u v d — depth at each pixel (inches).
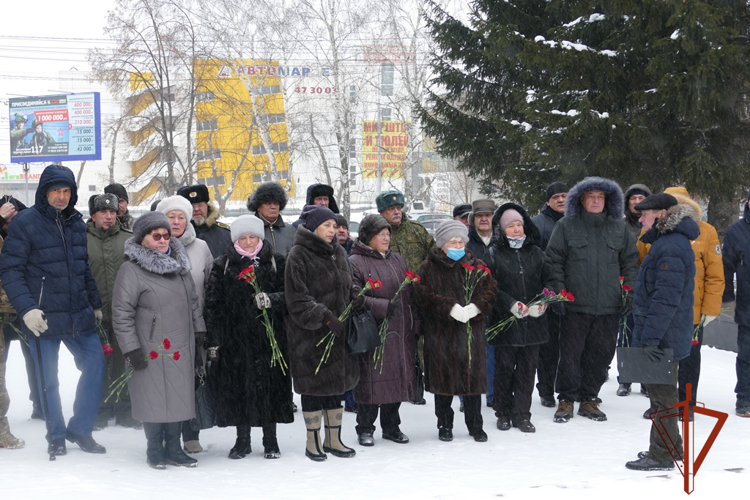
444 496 160.6
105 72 1140.5
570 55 518.9
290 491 176.1
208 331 206.1
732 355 371.9
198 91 1162.0
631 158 521.3
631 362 187.3
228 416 209.5
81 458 200.8
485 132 655.1
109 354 216.2
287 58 1077.1
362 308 213.2
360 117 1151.0
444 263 228.1
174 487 177.3
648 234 203.0
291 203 1577.3
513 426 250.5
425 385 231.3
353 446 228.4
